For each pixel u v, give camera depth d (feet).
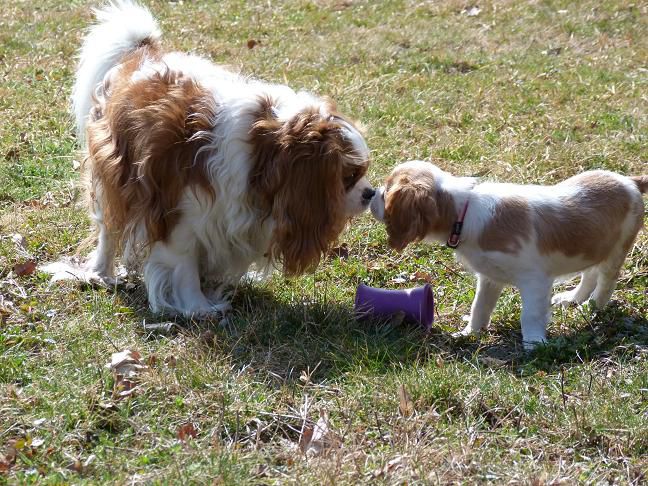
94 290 8.80
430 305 8.63
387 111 11.15
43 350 8.21
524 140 10.66
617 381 8.07
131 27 8.98
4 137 10.55
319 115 8.36
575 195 8.51
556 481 7.45
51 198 9.83
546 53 13.02
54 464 7.53
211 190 8.41
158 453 7.60
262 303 8.78
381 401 7.91
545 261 8.43
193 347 8.25
